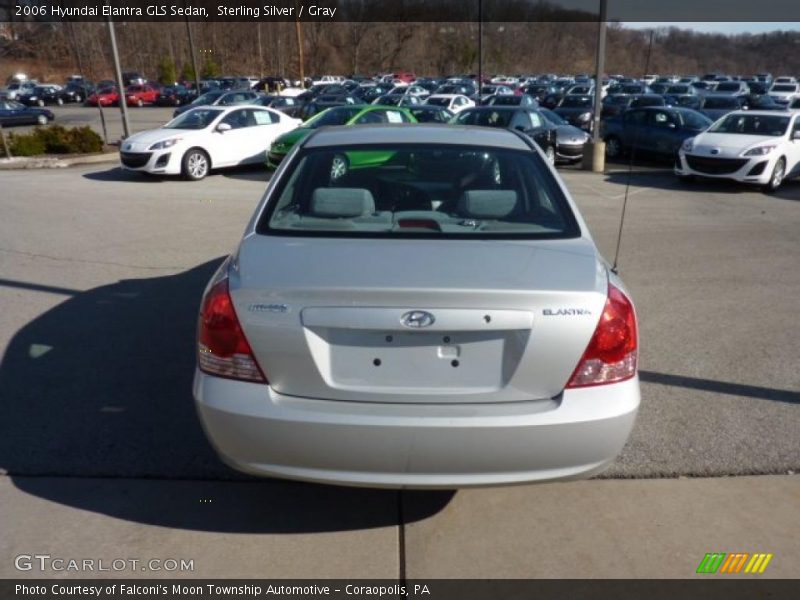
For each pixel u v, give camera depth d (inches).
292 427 102.3
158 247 322.7
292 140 570.9
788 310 237.6
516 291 100.3
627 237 354.3
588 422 102.6
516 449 102.6
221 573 110.6
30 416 158.2
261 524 122.5
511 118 625.6
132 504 127.2
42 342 201.8
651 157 727.7
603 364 104.6
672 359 193.3
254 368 104.8
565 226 127.7
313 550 116.0
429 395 103.3
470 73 3230.8
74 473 136.1
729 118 570.9
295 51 2952.8
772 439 149.3
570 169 666.2
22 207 424.5
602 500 129.3
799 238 353.7
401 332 102.3
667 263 301.1
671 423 156.0
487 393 103.6
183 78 2465.6
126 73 2145.7
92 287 257.3
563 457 104.3
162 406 163.3
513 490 132.6
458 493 131.6
